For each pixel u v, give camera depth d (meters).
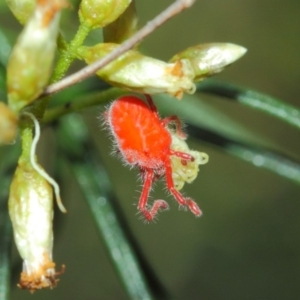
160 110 0.06
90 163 0.06
